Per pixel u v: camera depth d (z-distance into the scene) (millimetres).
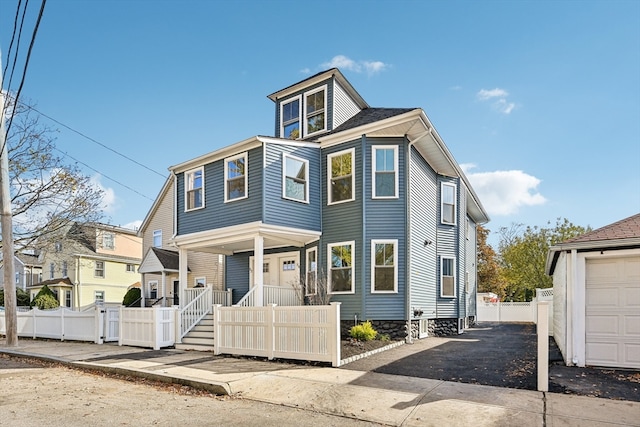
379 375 8250
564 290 9500
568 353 9023
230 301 17031
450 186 17656
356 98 17484
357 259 13695
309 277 14977
